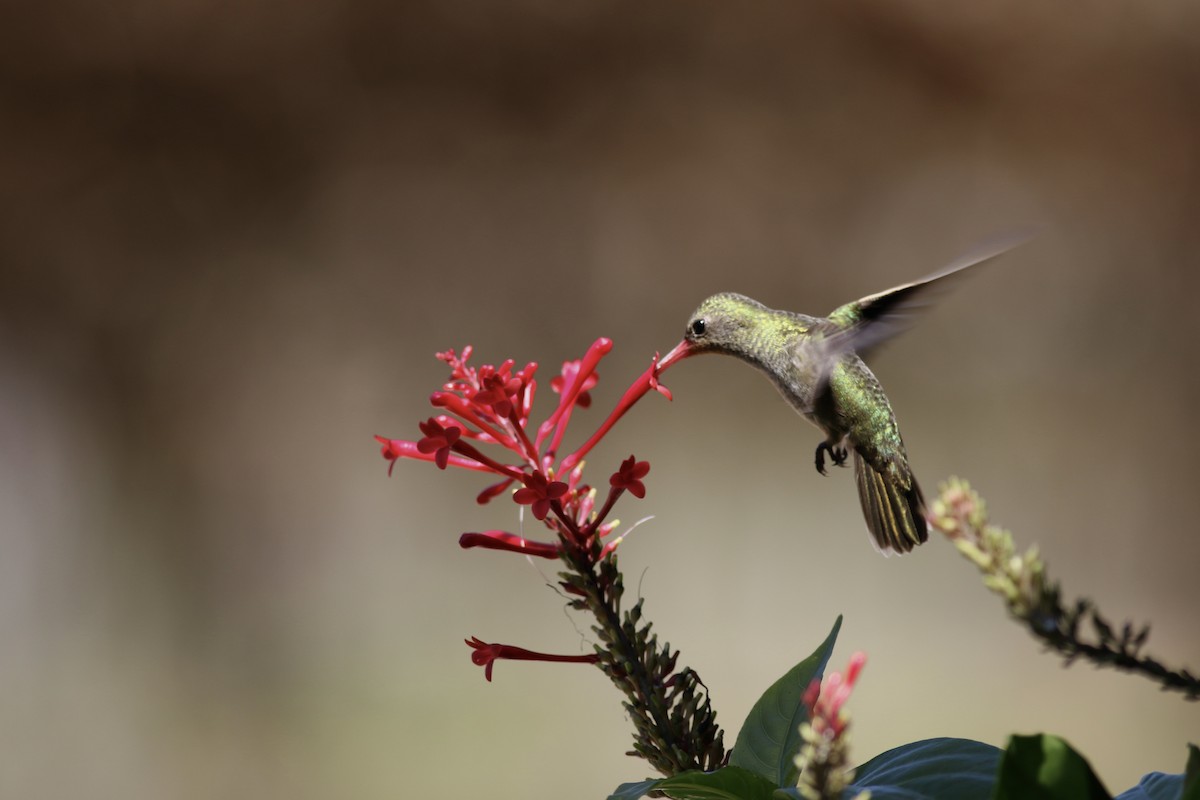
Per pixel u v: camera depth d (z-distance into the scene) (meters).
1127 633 1.57
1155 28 16.83
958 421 17.50
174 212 17.05
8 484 15.57
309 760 12.25
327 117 17.36
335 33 16.89
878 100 17.80
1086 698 12.75
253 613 15.57
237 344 17.14
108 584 15.45
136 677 14.30
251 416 16.89
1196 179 17.70
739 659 14.75
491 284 17.84
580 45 17.44
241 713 13.41
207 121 16.98
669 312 17.97
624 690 2.73
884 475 3.98
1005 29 17.03
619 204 18.00
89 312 16.64
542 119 17.72
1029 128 17.77
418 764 11.84
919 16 17.05
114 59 16.39
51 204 16.53
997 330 17.86
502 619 15.16
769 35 17.47
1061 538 17.00
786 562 16.03
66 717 13.37
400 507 16.44
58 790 12.48
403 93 17.44
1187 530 16.95
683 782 2.24
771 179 17.98
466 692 13.18
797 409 4.04
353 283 17.56
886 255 18.08
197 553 16.02
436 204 17.77
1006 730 12.17
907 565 15.55
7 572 14.98
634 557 16.16
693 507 16.64
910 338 17.86
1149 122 17.48
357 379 17.36
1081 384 17.67
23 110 16.25
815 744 1.68
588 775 11.46
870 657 14.30
